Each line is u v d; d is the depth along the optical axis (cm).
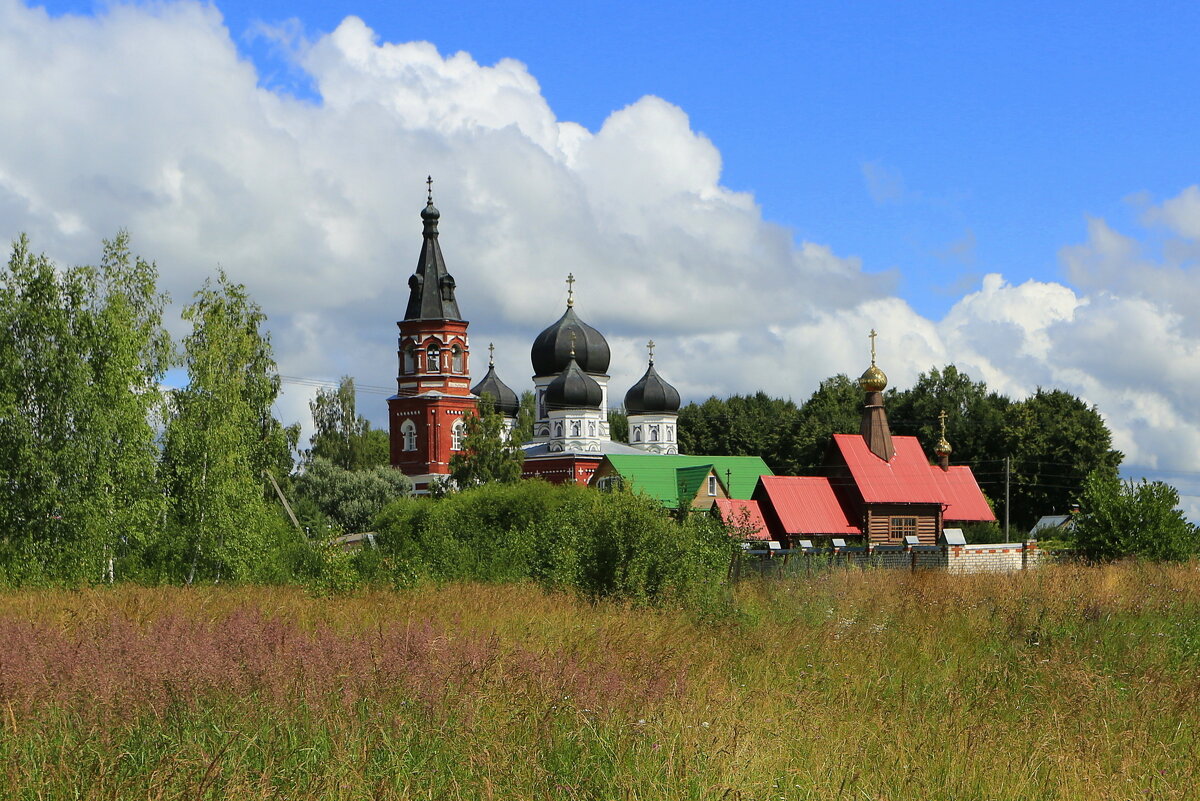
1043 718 1152
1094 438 9169
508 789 845
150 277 4203
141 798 805
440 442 9906
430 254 10138
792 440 10394
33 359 3759
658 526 2514
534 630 1638
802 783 877
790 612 2027
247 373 4669
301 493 8444
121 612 1770
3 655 1139
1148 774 944
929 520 6194
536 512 5025
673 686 1115
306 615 1864
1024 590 2189
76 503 3672
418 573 3297
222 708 1013
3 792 809
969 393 10494
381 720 977
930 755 959
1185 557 4166
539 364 11069
